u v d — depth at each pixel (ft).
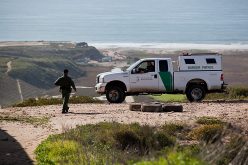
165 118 172.35
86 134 135.23
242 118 168.45
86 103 233.96
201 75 223.10
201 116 175.01
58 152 113.09
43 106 223.30
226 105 206.90
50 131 151.23
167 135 135.13
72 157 105.60
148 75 222.69
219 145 67.92
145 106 192.65
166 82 222.48
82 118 177.06
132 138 130.62
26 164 109.09
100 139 131.03
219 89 224.12
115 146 125.08
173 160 62.39
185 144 135.74
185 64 223.10
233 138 110.22
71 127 143.95
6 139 138.62
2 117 183.21
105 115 183.42
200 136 143.23
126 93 223.51
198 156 63.10
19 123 169.58
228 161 94.68
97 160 96.22
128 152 104.53
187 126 156.46
